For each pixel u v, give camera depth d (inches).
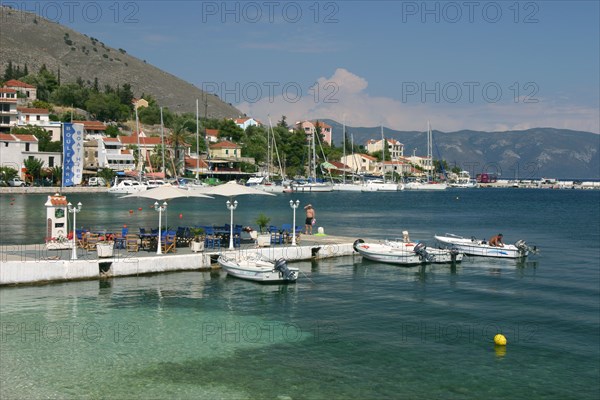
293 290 1277.1
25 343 890.1
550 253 1947.6
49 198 1424.7
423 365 843.4
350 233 2372.0
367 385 768.9
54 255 1318.9
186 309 1096.2
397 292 1289.4
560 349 927.0
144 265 1327.5
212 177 6333.7
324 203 4672.7
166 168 5925.2
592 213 4151.1
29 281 1204.5
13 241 1812.3
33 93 7426.2
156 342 910.4
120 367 810.2
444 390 761.6
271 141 7411.4
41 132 5526.6
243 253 1461.6
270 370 810.8
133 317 1034.7
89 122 6752.0
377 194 6555.1
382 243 1776.6
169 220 2736.2
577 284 1412.4
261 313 1087.0
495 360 871.7
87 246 1408.7
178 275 1355.8
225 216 3102.9
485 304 1203.9
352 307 1148.5
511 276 1502.2
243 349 888.9
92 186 5187.0
